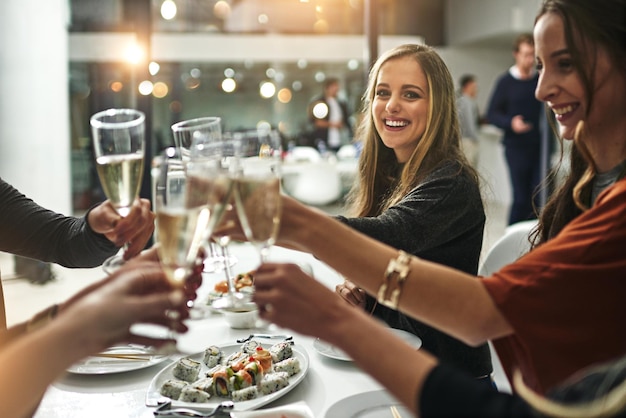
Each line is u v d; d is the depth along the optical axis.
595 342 0.81
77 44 6.70
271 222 0.83
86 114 6.50
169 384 1.17
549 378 0.83
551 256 0.84
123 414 1.12
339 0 8.98
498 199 8.23
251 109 10.12
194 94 9.86
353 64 10.05
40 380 0.65
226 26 9.74
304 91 10.19
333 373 1.29
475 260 1.58
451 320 0.86
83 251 1.24
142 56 4.01
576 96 0.91
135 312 0.71
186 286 1.00
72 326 0.67
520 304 0.83
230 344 1.42
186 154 1.04
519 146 5.39
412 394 0.68
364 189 1.90
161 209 0.79
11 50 4.80
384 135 1.71
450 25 11.35
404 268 0.87
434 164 1.62
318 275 2.05
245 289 1.73
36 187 4.96
